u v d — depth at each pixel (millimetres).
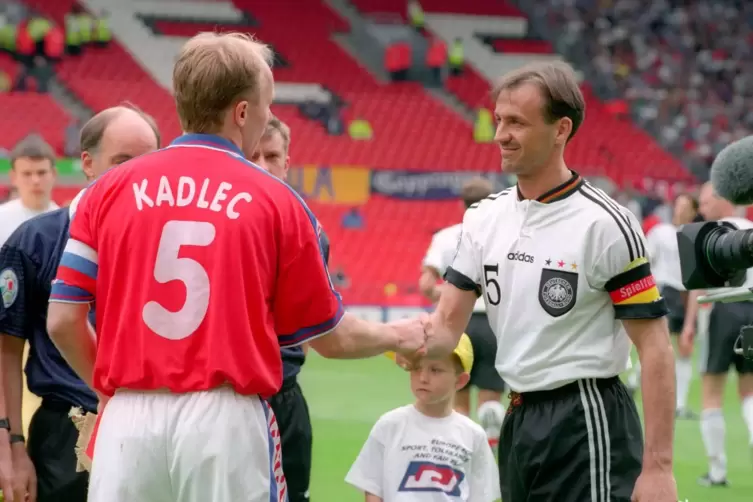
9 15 34219
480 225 4750
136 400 3756
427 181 30359
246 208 3768
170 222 3762
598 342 4496
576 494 4477
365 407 14695
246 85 3885
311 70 37438
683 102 39062
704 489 9922
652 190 33344
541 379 4516
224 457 3648
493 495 5828
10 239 5070
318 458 11141
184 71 3885
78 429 5020
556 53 41469
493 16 42125
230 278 3723
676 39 43031
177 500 3721
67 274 3881
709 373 10156
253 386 3730
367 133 34750
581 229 4441
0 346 5059
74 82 33094
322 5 40094
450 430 5734
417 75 38188
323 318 3926
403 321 4531
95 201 3904
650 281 4418
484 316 8805
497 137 4543
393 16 40438
